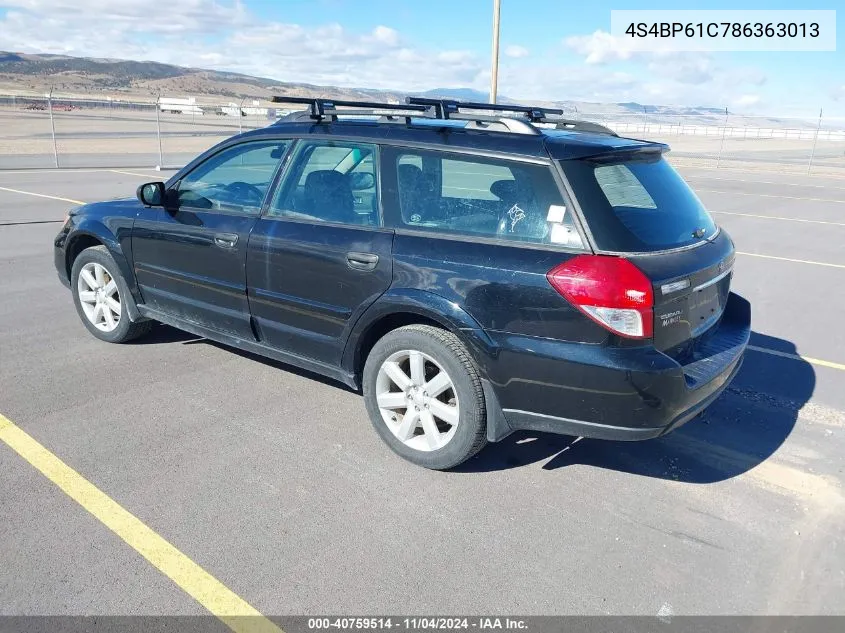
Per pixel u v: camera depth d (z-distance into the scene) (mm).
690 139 61688
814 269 8922
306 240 3838
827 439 4117
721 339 3785
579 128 4062
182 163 22453
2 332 5488
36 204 12414
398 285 3496
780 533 3174
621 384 3021
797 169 30016
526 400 3246
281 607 2598
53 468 3482
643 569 2887
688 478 3633
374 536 3035
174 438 3842
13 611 2510
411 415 3615
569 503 3359
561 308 3068
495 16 16656
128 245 4848
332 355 3906
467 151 3426
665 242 3279
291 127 4168
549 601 2680
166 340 5391
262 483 3422
